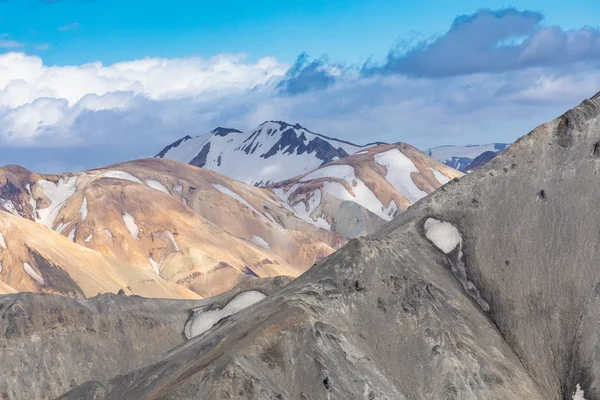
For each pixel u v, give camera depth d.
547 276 108.94
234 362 89.06
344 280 105.62
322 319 98.31
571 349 102.12
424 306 104.19
